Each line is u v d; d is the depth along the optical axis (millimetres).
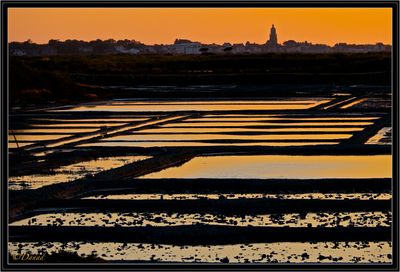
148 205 29469
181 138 51906
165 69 148375
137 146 47562
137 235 25109
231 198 30797
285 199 29953
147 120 64875
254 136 52656
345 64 141125
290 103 82312
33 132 56188
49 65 141125
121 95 97250
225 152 45094
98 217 27734
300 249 23484
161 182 34062
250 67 151500
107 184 33750
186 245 24000
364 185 33000
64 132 56094
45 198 30234
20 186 33688
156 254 22906
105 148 46812
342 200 29594
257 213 28125
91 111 74375
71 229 25734
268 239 24609
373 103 79875
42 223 26766
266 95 94812
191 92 101625
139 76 129875
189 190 32688
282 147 45906
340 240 24469
